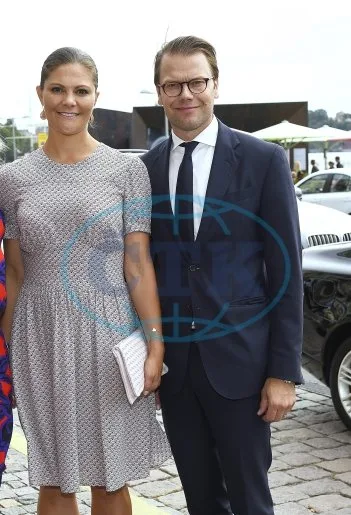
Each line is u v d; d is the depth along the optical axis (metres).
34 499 3.87
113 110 25.03
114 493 2.81
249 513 2.66
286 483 3.98
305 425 4.93
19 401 2.74
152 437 2.82
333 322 4.70
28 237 2.67
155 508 3.72
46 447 2.74
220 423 2.67
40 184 2.68
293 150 25.56
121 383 2.69
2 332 2.72
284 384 2.61
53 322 2.66
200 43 2.62
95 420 2.71
